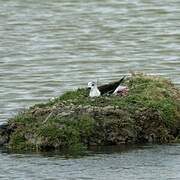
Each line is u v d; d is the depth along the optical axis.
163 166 19.80
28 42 39.41
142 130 21.62
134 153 20.77
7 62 34.97
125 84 23.19
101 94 22.42
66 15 46.88
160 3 49.56
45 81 31.05
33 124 21.55
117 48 37.50
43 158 20.52
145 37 39.97
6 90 29.69
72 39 39.97
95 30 42.31
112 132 21.39
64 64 34.31
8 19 45.81
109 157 20.48
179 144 21.47
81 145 21.09
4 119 24.98
